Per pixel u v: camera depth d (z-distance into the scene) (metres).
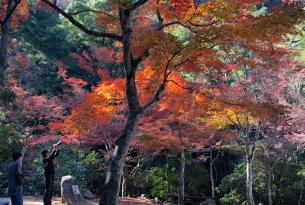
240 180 20.77
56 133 18.52
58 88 24.09
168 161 22.42
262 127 16.47
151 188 21.97
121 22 8.09
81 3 26.00
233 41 8.34
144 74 9.39
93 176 20.62
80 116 9.91
